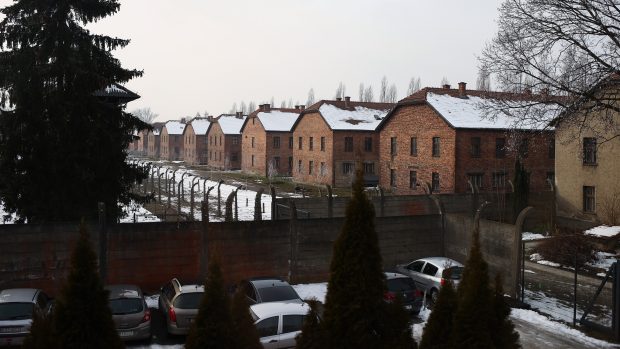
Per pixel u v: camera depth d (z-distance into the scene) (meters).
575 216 28.64
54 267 14.18
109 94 24.78
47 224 14.12
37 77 17.44
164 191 48.31
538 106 22.61
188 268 15.47
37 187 17.55
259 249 16.23
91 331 5.99
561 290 17.27
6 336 10.77
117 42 19.41
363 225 6.41
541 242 23.23
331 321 6.39
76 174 17.62
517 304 15.12
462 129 36.88
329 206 22.19
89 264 6.15
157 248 15.17
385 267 18.14
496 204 27.58
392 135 44.72
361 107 58.84
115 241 14.75
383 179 46.06
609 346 12.23
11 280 13.83
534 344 12.34
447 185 37.91
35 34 17.77
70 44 18.27
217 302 6.27
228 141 83.25
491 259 16.48
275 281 13.34
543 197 29.34
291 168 69.12
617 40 20.53
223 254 15.83
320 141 56.41
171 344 11.87
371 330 6.36
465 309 6.81
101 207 14.51
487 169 38.16
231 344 6.22
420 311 14.68
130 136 20.16
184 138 104.94
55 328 5.94
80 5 18.48
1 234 13.74
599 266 21.02
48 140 17.30
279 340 10.32
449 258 17.41
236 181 62.00
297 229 16.67
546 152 40.25
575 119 22.14
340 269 6.42
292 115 72.06
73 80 17.88
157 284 15.21
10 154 17.23
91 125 18.03
